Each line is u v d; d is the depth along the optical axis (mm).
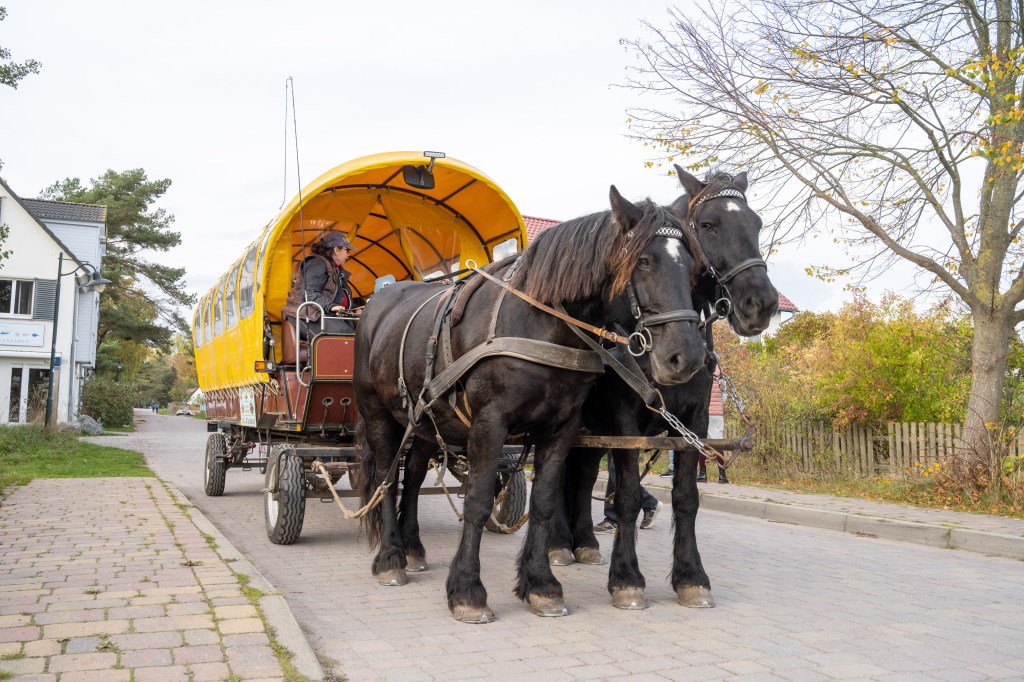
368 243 9703
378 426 6219
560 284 4590
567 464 6750
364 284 10617
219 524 8711
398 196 8383
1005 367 10758
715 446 4680
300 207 7359
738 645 4359
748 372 14414
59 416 31578
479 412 4785
